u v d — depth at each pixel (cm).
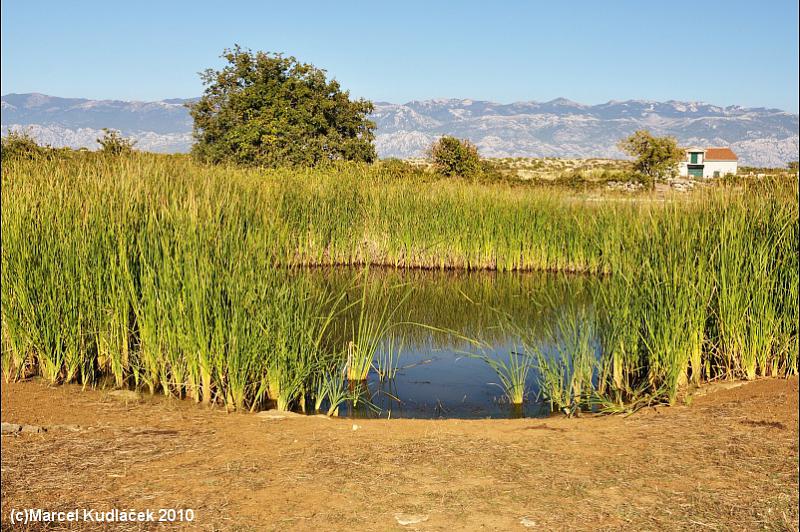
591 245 1608
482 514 379
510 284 1527
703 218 809
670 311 693
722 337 745
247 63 3000
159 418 582
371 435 532
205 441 509
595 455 478
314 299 1099
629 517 376
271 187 1625
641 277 774
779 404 602
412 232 1736
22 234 707
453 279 1588
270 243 867
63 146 1812
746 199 819
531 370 862
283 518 373
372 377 830
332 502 394
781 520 370
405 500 396
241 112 2934
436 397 753
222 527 362
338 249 1739
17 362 701
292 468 448
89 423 552
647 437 523
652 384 723
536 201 1733
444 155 3247
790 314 721
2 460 452
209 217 769
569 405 695
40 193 796
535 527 363
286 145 2812
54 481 420
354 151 3005
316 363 734
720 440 508
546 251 1703
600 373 757
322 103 2942
